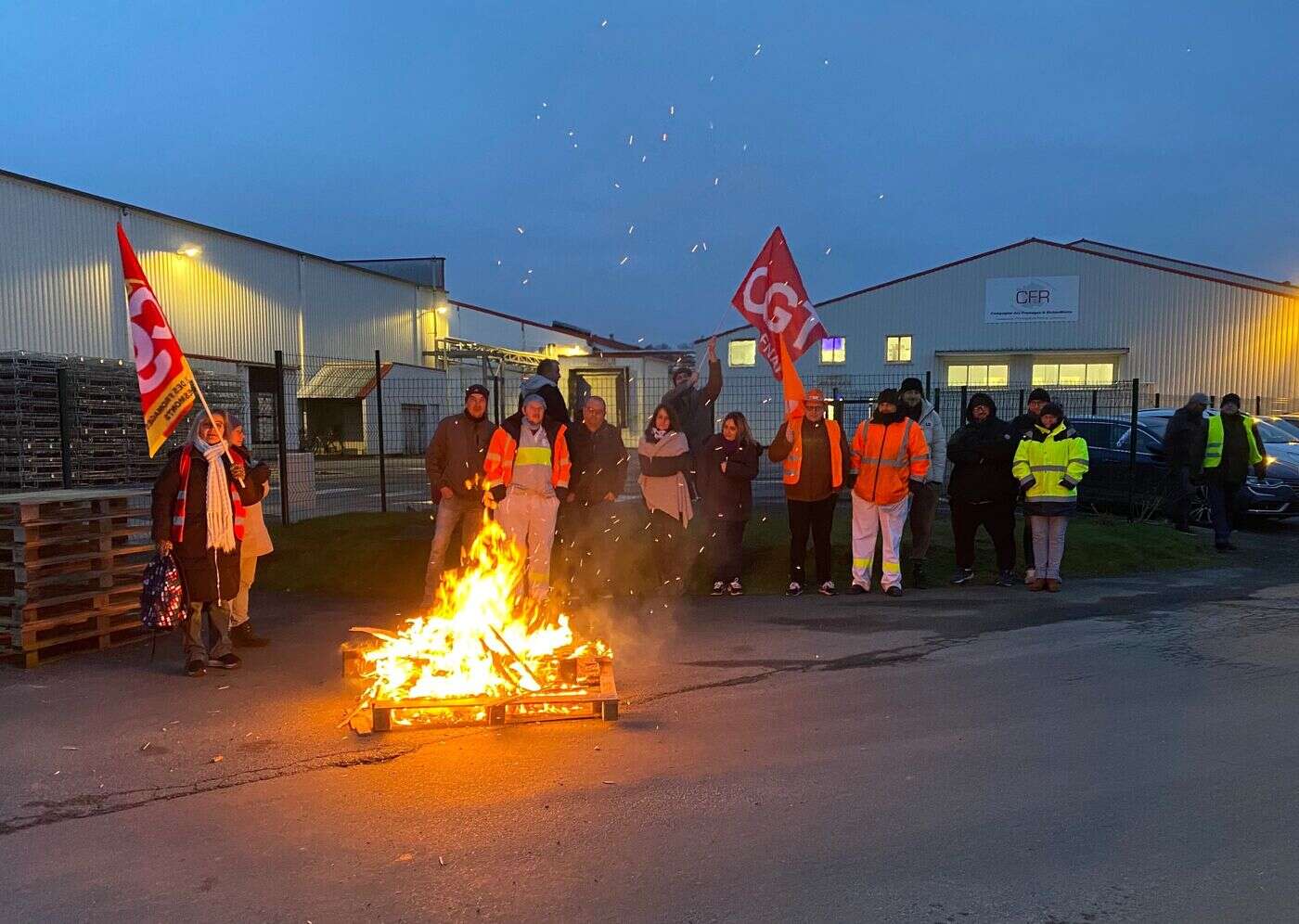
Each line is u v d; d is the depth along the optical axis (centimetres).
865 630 746
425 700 516
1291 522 1436
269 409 3050
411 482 1862
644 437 872
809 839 380
